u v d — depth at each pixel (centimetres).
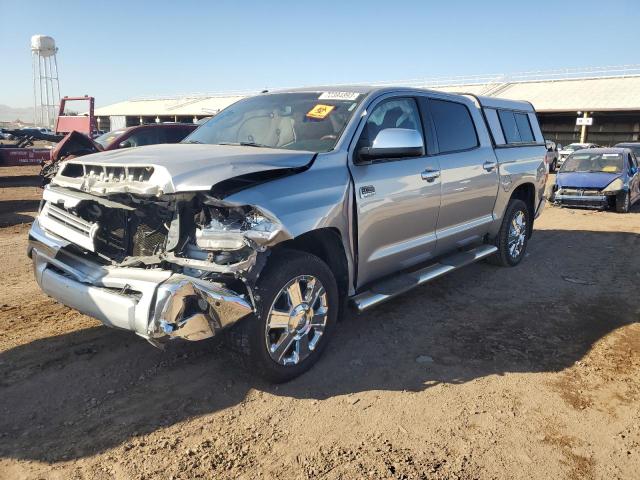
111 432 306
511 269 680
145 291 307
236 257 321
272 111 464
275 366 354
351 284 410
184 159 342
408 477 275
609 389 372
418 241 481
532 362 412
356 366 396
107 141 1138
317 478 273
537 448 303
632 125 3425
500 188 607
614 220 1139
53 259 379
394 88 471
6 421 313
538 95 3672
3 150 1672
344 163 395
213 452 292
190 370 381
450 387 369
